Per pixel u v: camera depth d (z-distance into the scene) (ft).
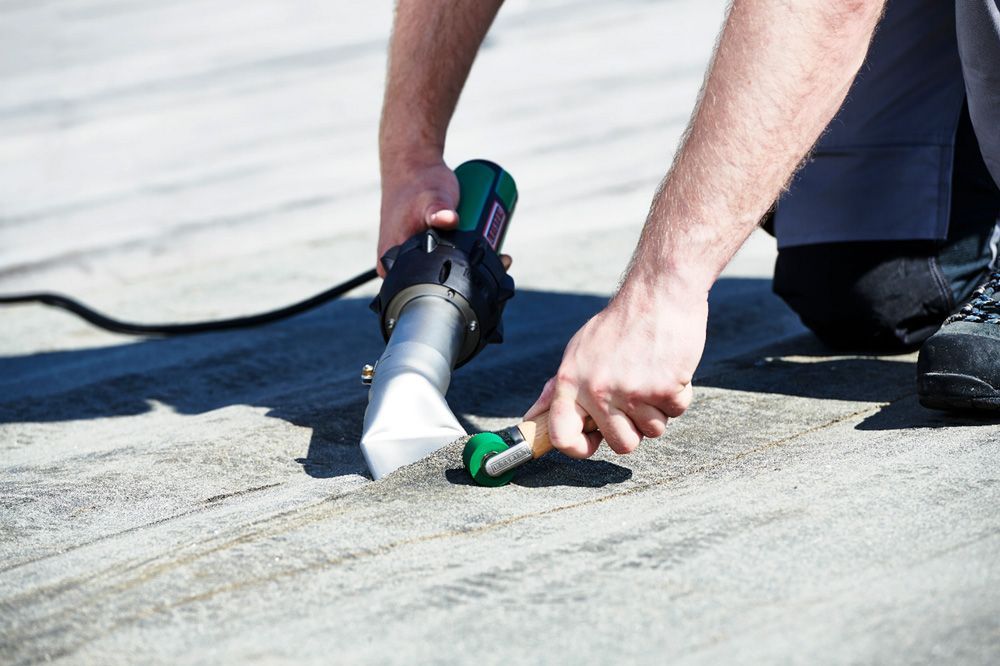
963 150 9.65
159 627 5.44
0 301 15.65
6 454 9.05
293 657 5.05
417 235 8.63
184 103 31.09
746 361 10.29
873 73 9.62
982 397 7.66
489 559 6.06
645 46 32.86
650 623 5.17
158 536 6.71
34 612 5.68
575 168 22.57
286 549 6.34
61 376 11.60
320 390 10.23
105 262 18.99
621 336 6.72
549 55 32.83
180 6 44.75
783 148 6.61
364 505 7.00
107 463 8.43
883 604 5.17
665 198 6.79
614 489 7.22
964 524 6.01
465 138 25.32
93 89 33.30
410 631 5.23
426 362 7.69
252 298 15.47
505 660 4.91
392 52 9.66
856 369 9.73
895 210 9.63
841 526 6.14
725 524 6.31
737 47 6.54
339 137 26.84
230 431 9.04
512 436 7.18
